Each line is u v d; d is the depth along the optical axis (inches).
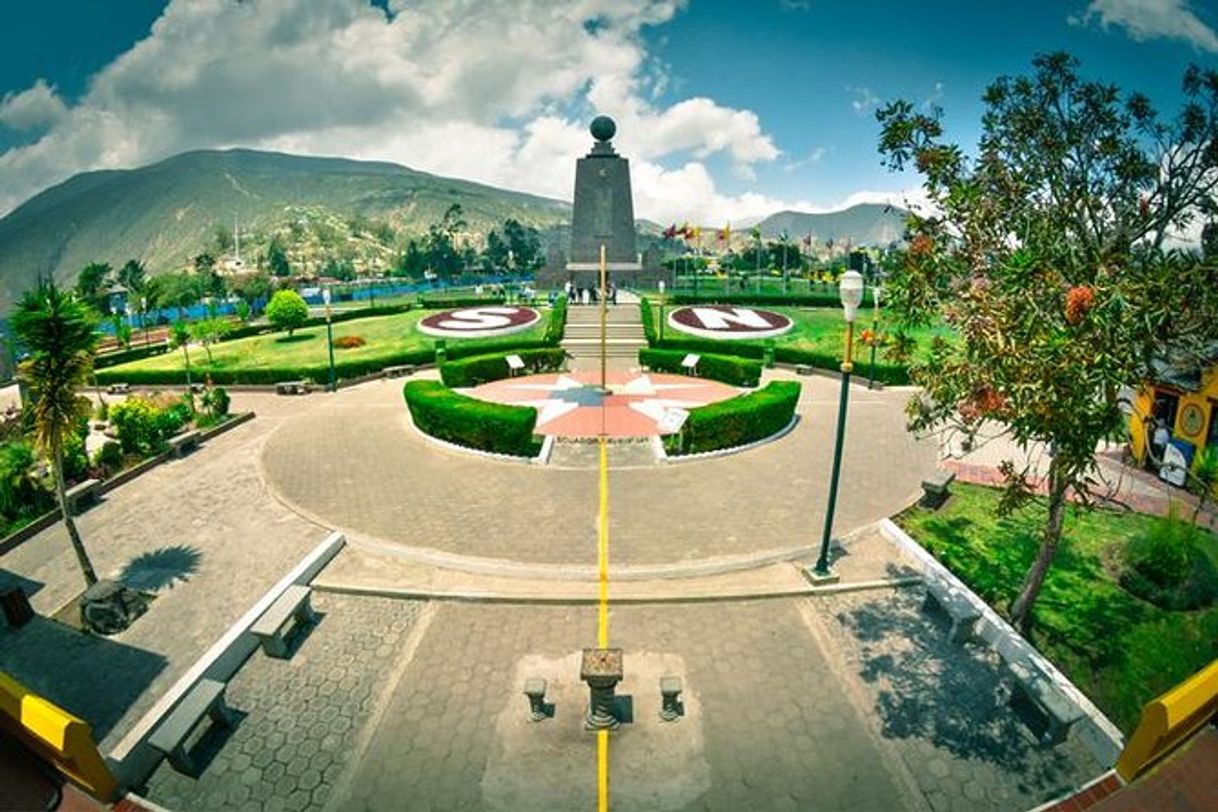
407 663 445.4
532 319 1881.2
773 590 522.9
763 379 1352.1
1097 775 352.5
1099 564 563.5
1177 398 735.7
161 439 904.3
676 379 1301.7
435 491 731.4
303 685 423.8
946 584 505.7
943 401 359.6
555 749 371.2
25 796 339.3
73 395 513.7
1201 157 372.5
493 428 832.9
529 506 687.1
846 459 837.8
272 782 351.6
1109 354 294.7
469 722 392.2
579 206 2827.3
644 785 346.9
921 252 383.9
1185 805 330.0
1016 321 323.0
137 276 4630.9
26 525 647.1
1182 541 520.7
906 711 398.6
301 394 1299.2
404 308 2301.9
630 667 438.6
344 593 531.8
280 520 667.4
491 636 474.0
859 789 344.2
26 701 334.0
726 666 439.5
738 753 367.9
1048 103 412.8
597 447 876.0
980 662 442.6
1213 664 358.9
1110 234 387.2
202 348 1759.4
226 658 432.5
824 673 432.1
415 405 927.0
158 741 343.6
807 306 2176.4
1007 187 400.8
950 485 747.4
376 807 335.6
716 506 686.5
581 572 552.1
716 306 2071.9
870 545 607.2
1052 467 402.3
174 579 556.7
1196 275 313.1
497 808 334.3
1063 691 394.6
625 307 2009.1
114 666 445.1
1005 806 333.4
